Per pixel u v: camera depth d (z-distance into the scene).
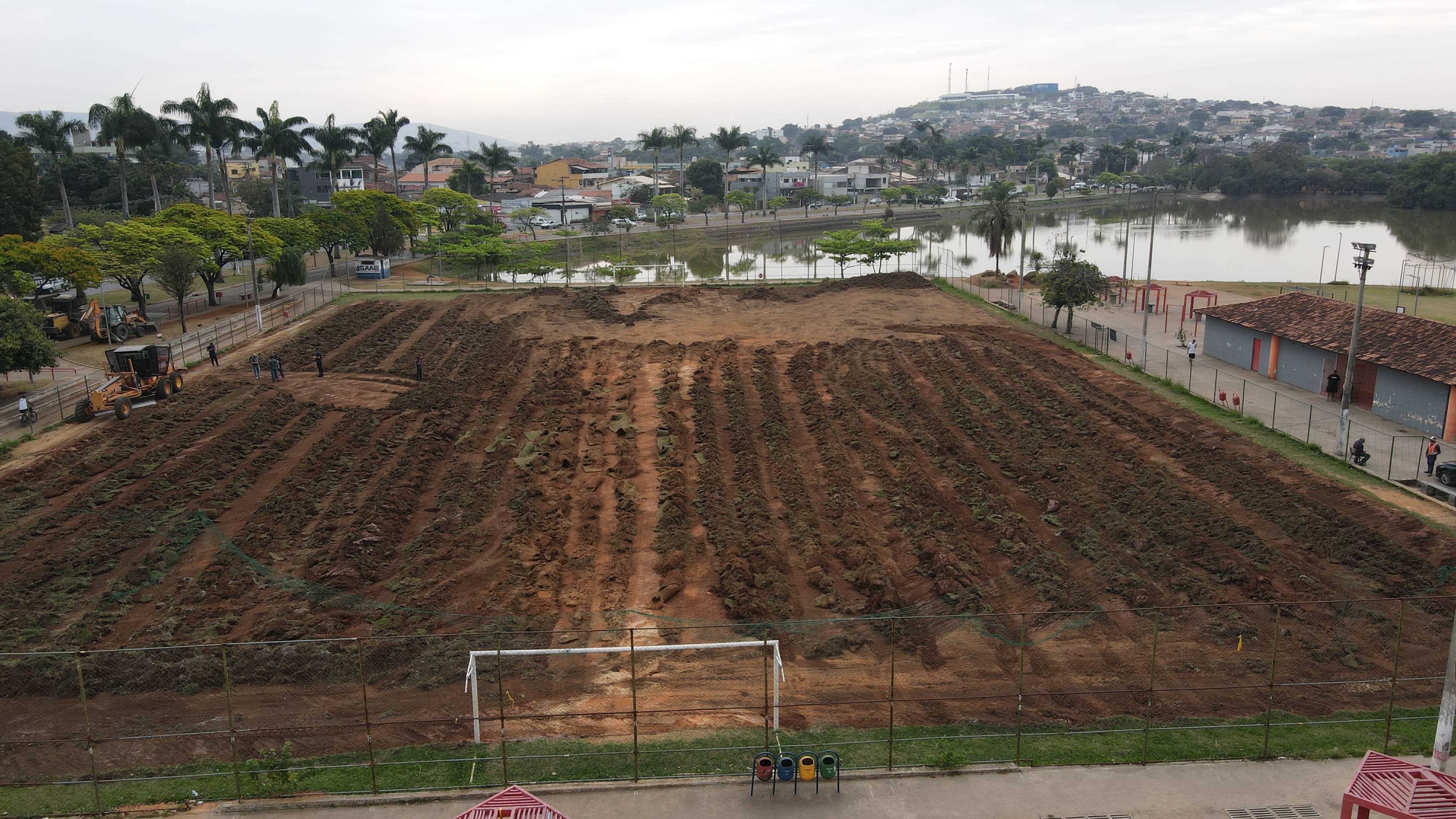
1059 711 20.83
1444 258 108.25
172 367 48.47
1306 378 48.56
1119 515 31.22
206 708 21.27
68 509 32.84
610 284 89.19
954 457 37.94
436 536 30.78
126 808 17.47
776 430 41.03
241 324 66.50
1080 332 65.06
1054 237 149.38
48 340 47.78
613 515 32.88
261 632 24.56
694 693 21.83
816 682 22.23
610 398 47.31
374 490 35.31
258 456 39.09
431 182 183.12
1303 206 195.75
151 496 34.19
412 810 17.31
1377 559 27.78
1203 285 87.06
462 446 40.22
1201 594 25.83
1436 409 40.22
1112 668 22.53
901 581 27.53
